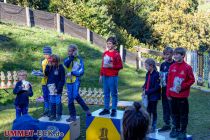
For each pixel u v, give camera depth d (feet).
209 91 42.60
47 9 72.95
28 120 16.03
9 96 36.78
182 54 20.52
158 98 22.84
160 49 93.35
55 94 23.98
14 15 61.00
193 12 107.65
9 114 31.19
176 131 21.56
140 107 10.37
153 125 22.84
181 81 20.49
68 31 63.57
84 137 25.52
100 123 23.59
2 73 38.27
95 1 77.20
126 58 62.59
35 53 50.80
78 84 24.13
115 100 23.98
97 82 47.14
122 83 48.55
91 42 64.49
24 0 70.79
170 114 23.32
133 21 91.76
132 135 10.04
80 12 72.02
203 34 99.71
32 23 62.08
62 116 25.43
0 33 53.42
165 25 93.45
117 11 89.97
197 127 28.55
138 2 93.71
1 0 71.10
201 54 46.55
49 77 24.17
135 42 78.18
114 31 76.33
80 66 24.02
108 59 23.54
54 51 53.21
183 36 95.25
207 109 34.30
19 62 47.01
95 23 72.33
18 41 52.60
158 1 100.48
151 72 22.90
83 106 24.14
